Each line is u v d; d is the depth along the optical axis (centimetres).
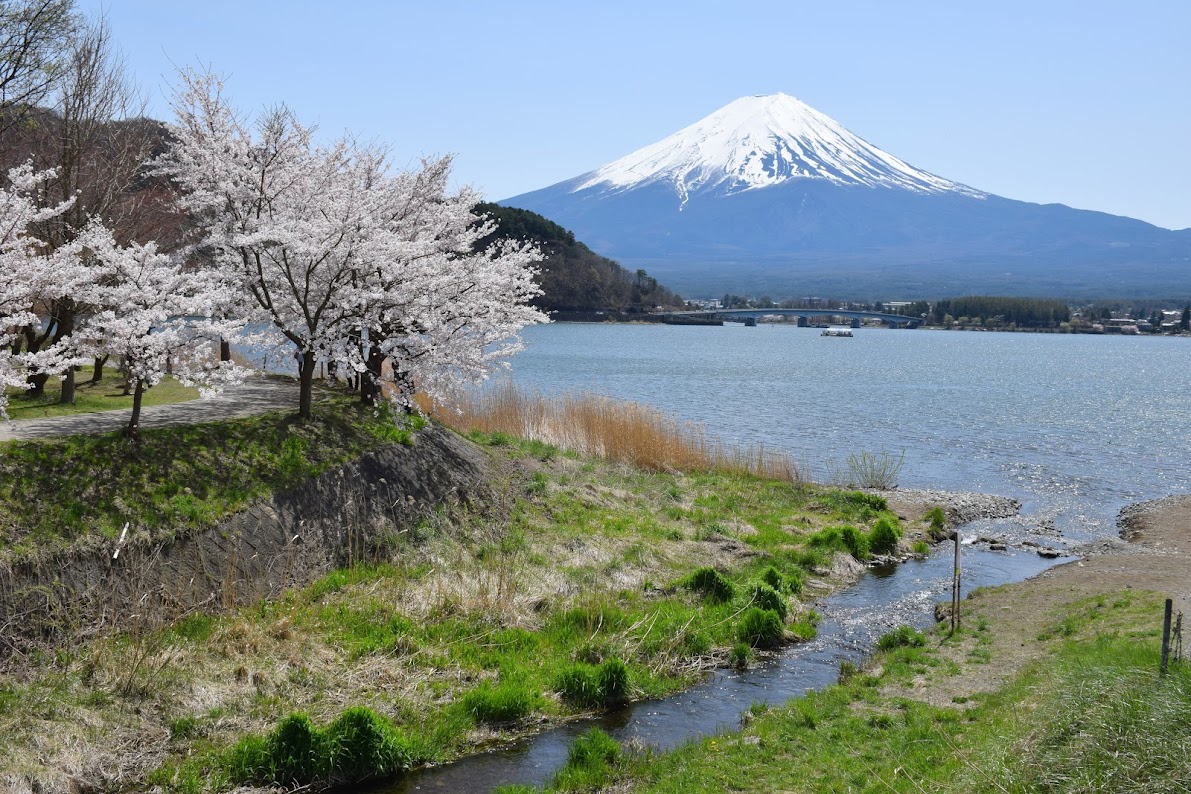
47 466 1335
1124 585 1691
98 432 1483
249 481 1524
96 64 2100
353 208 1741
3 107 2064
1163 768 797
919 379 7431
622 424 2773
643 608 1566
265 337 1862
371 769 1043
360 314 1833
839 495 2562
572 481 2206
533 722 1191
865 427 4362
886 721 1139
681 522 2120
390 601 1414
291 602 1365
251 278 1775
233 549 1388
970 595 1766
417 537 1670
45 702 1023
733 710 1251
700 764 1048
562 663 1330
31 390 1877
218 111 1820
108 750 995
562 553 1769
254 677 1158
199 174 1833
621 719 1215
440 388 1992
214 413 1783
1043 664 1261
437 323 1920
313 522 1548
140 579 1235
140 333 1425
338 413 1902
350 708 1092
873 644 1523
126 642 1159
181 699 1088
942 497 2742
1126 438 4288
